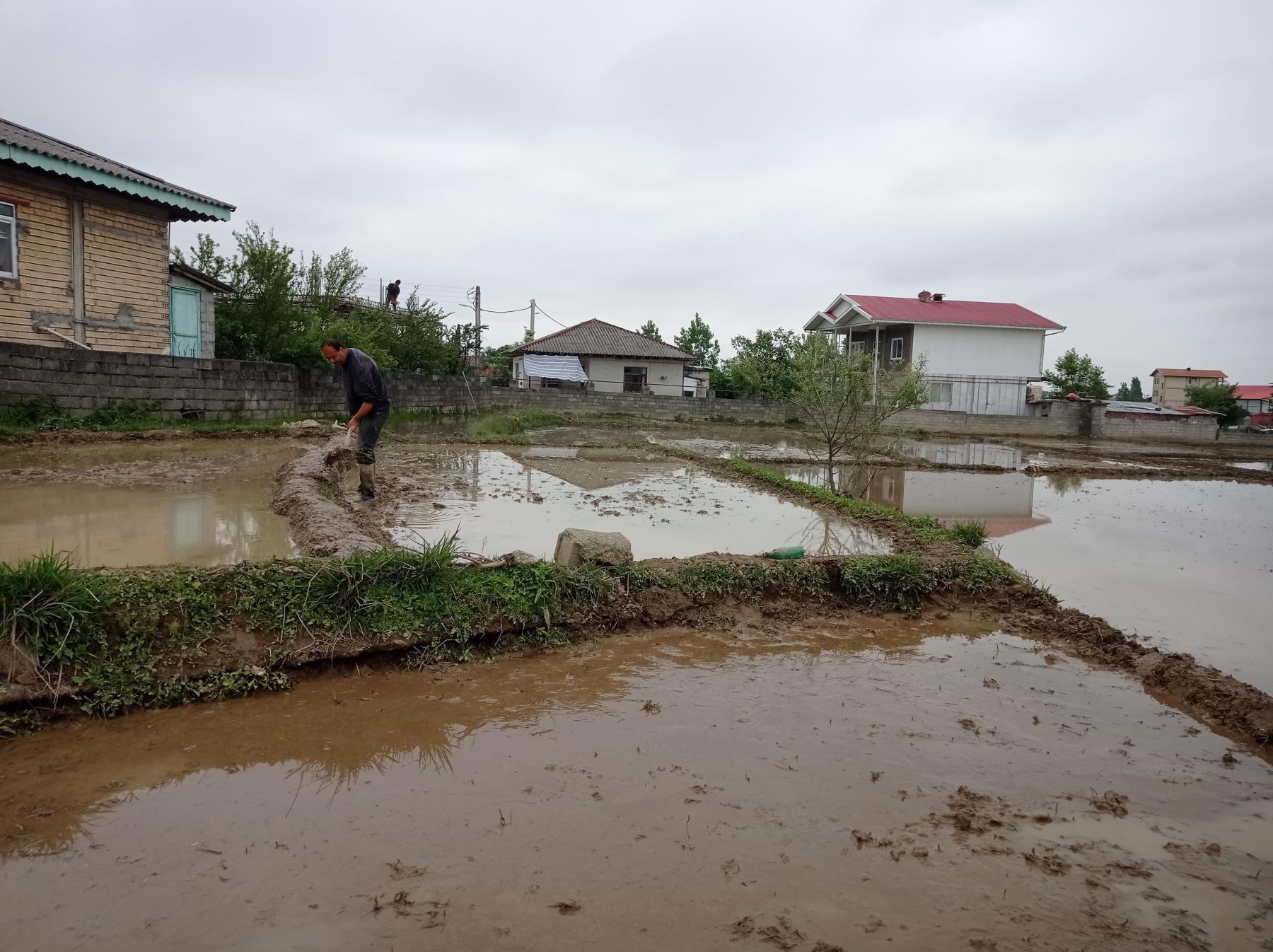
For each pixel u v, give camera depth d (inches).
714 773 131.3
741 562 232.5
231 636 160.6
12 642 140.7
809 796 125.2
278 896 95.7
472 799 120.3
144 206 649.6
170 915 91.7
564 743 140.3
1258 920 99.9
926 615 229.6
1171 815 125.1
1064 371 1936.5
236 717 145.8
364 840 108.3
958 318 1510.8
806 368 522.6
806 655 193.0
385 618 173.8
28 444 472.1
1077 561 310.2
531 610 189.5
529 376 1556.3
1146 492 569.6
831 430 578.6
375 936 89.2
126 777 123.8
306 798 119.4
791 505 407.5
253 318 844.6
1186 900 103.3
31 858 101.9
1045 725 157.2
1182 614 237.5
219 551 227.5
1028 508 463.8
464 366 1402.6
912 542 299.3
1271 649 207.0
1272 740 152.9
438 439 716.0
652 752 138.1
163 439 544.7
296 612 167.5
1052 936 94.9
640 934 91.4
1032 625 223.0
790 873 104.7
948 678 180.7
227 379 665.0
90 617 149.4
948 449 947.3
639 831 112.9
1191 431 1385.3
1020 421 1355.8
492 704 156.3
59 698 140.5
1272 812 127.8
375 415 345.4
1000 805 125.4
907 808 122.9
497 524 313.1
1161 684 181.9
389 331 1180.5
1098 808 126.2
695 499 420.8
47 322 581.9
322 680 163.0
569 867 103.7
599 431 999.6
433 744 138.5
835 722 153.9
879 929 94.6
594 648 189.8
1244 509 482.3
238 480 367.6
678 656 187.5
